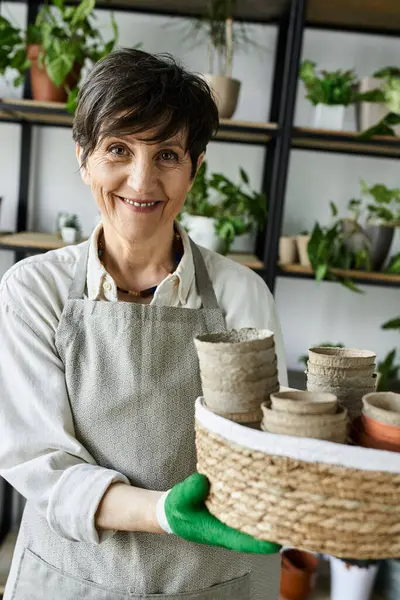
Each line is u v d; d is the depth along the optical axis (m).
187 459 1.04
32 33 2.00
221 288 1.14
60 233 2.20
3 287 1.07
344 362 0.75
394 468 0.61
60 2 1.97
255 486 0.66
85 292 1.09
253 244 2.42
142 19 2.30
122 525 0.88
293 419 0.65
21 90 2.33
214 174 2.14
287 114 1.97
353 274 2.08
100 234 1.12
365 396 0.71
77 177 2.40
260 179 2.41
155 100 0.90
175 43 2.31
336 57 2.35
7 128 2.37
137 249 1.06
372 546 0.63
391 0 2.02
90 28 2.03
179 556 1.03
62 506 0.90
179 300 1.10
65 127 2.37
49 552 1.06
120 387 1.02
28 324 1.04
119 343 1.03
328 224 2.43
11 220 2.42
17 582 1.08
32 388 1.00
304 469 0.63
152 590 1.03
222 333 0.74
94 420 1.02
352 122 2.29
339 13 2.17
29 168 2.36
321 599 2.03
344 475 0.62
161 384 1.03
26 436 0.98
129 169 0.96
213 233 2.06
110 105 0.90
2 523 2.40
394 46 2.35
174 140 0.96
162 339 1.04
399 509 0.62
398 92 1.96
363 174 2.41
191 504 0.74
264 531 0.65
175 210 1.03
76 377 1.03
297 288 2.48
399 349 2.50
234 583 1.07
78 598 1.03
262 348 0.69
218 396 0.70
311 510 0.63
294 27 1.94
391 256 2.36
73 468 0.94
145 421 1.03
